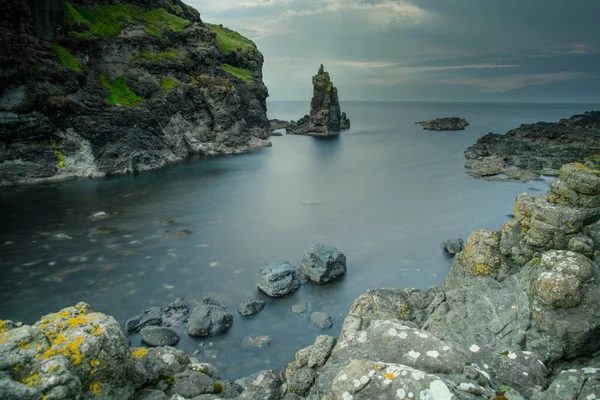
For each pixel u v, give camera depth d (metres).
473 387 8.66
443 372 9.59
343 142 102.25
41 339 8.02
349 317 17.27
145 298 24.09
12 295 24.22
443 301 17.30
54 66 52.41
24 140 50.50
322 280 26.05
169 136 69.19
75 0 65.81
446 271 27.81
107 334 8.63
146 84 66.06
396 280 26.55
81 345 8.09
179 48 77.38
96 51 62.97
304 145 96.00
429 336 10.62
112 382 8.51
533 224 17.19
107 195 46.50
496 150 73.56
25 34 48.88
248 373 17.52
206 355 18.75
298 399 12.31
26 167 50.34
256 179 57.72
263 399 13.10
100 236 33.91
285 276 24.94
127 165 58.34
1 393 6.66
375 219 39.47
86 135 54.84
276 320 21.81
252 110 101.25
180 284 25.88
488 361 10.67
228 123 79.88
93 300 23.80
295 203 45.41
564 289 13.34
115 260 29.28
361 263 29.16
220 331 20.52
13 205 41.53
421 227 36.94
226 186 53.06
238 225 37.53
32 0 51.06
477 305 15.91
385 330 11.09
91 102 56.53
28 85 49.19
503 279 18.05
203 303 23.44
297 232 35.78
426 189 51.84
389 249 31.73
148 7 80.81
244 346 19.48
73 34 58.81
